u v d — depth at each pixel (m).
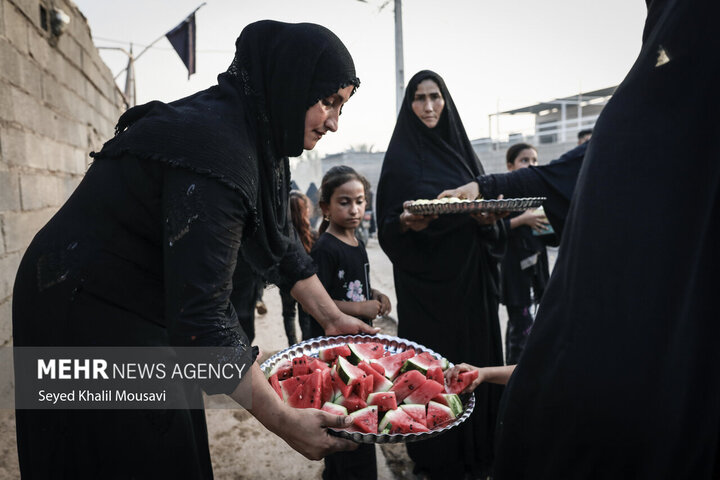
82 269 1.21
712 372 0.89
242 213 1.20
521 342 3.57
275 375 1.55
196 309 1.10
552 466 1.08
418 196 2.80
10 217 3.43
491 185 2.59
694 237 0.95
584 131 6.18
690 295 0.93
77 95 5.68
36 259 1.25
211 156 1.15
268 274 1.67
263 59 1.35
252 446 3.01
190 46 12.76
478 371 1.69
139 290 1.26
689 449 0.90
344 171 2.67
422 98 2.94
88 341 1.22
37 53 4.16
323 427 1.27
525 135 23.58
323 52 1.32
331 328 1.91
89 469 1.23
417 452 2.54
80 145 5.79
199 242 1.11
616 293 1.00
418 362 1.65
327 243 2.62
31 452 1.27
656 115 1.02
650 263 0.98
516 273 3.57
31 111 3.96
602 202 1.05
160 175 1.18
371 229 12.99
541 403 1.10
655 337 0.96
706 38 0.98
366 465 2.24
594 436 1.00
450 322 2.66
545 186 2.57
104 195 1.23
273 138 1.38
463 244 2.60
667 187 0.98
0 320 3.19
